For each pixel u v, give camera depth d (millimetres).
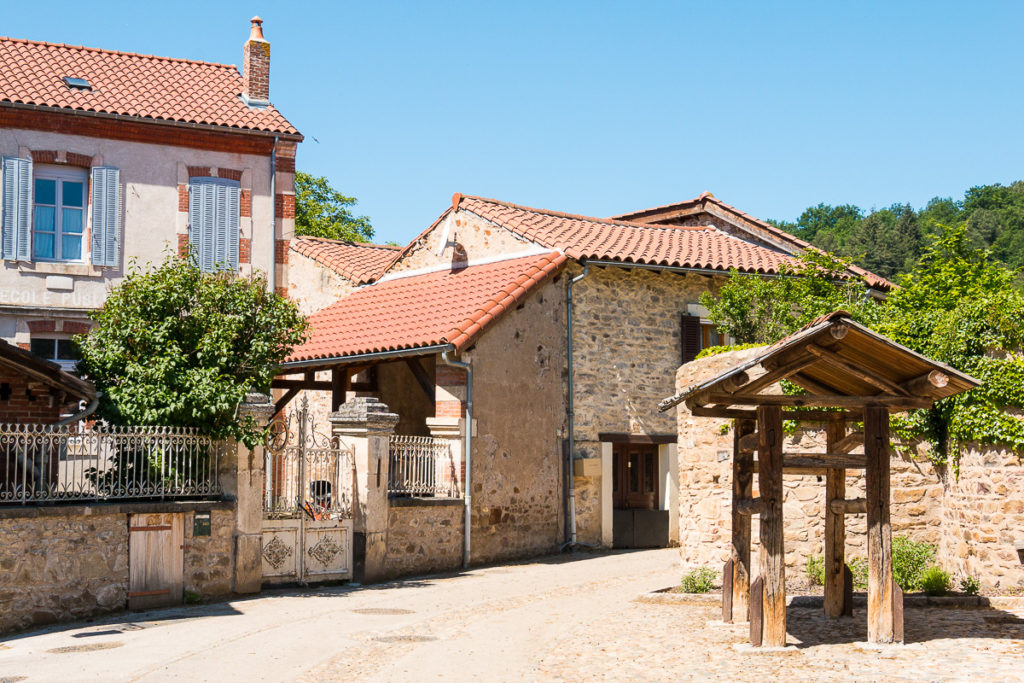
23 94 21203
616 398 21141
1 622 12117
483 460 18891
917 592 14367
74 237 21797
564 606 14070
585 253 20234
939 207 71000
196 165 22500
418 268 23812
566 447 20531
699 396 11047
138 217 21984
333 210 40500
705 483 16062
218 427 14695
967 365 14758
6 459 12773
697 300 22234
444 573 17781
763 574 10898
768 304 20562
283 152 23172
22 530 12398
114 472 13695
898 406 10945
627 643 11320
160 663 10414
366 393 22500
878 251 62344
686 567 16250
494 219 22062
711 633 11758
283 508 16031
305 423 16312
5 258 20906
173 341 14758
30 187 21156
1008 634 11297
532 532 19797
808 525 15352
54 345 21281
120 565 13422
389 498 17297
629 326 21391
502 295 19422
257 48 23781
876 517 10852
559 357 20531
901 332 15812
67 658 10680
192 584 14234
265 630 12258
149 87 23016
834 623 12164
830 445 12484
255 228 22906
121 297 15016
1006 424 14289
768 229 24875
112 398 14359
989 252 20281
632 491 21594
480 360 18969
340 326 21828
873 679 9180
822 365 11273
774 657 10312
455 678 9789
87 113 21422
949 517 15336
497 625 12617
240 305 15492
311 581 15875
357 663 10469
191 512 14242
